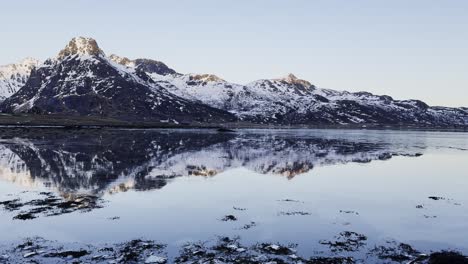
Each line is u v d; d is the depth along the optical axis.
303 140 145.50
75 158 70.69
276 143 124.88
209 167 64.50
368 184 50.88
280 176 56.50
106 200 39.25
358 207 38.19
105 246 26.20
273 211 36.22
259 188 47.19
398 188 48.41
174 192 43.88
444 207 38.59
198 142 121.94
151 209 36.12
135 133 163.88
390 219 34.00
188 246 26.36
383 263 23.78
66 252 24.80
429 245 27.41
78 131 155.38
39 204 36.84
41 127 164.75
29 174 52.91
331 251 25.78
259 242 27.47
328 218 34.06
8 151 77.62
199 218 33.41
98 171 56.97
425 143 143.50
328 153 92.50
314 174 58.84
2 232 28.67
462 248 26.88
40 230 29.30
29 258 23.78
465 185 51.06
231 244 26.80
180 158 76.06
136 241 27.11
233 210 36.34
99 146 94.88
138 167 62.19
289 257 24.36
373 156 87.62
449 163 76.00
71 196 40.50
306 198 41.97
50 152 78.19
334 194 44.28
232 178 54.16
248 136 169.75
